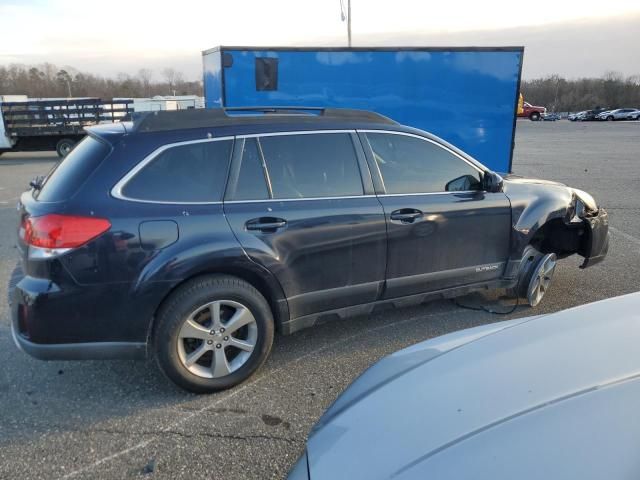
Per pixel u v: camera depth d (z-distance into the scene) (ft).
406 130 12.60
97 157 9.75
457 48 26.94
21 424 9.59
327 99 26.86
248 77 26.08
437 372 6.61
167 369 10.05
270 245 10.60
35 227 9.24
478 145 28.32
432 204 12.55
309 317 11.60
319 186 11.39
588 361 6.05
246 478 8.18
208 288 10.07
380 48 26.55
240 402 10.28
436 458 4.93
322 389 10.77
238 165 10.62
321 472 5.35
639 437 4.61
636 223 26.21
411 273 12.57
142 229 9.55
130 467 8.41
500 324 8.13
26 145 60.85
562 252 16.38
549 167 50.96
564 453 4.58
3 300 15.61
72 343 9.50
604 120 198.70
